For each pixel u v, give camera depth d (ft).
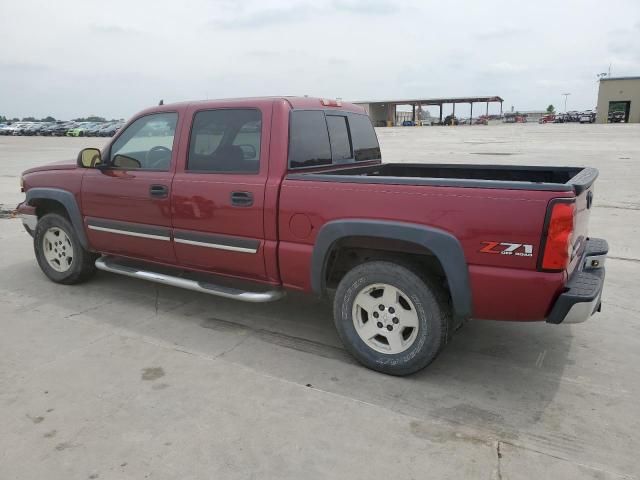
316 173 13.37
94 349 13.23
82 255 17.40
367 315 12.39
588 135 114.11
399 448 9.29
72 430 9.80
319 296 12.61
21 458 9.02
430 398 10.96
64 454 9.12
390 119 284.41
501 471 8.68
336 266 13.30
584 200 11.17
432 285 11.19
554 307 10.20
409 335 11.88
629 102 215.10
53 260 18.20
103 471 8.70
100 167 15.74
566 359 12.71
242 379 11.73
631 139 95.96
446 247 10.56
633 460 8.96
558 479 8.49
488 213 10.18
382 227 11.09
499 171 15.64
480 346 13.48
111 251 16.39
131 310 15.88
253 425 9.96
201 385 11.45
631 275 18.78
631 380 11.68
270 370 12.16
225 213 13.30
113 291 17.54
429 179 10.77
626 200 33.12
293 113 13.01
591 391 11.22
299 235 12.32
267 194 12.57
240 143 13.23
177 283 14.71
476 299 10.61
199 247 14.05
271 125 12.76
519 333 14.25
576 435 9.66
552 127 182.80
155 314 15.57
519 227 9.96
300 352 13.12
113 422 10.05
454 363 12.55
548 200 9.75
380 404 10.72
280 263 12.73
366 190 11.32
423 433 9.73
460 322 12.17
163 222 14.64
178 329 14.49
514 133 134.00
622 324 14.75
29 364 12.40
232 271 13.76
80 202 16.47
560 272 9.93
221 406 10.62
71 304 16.37
